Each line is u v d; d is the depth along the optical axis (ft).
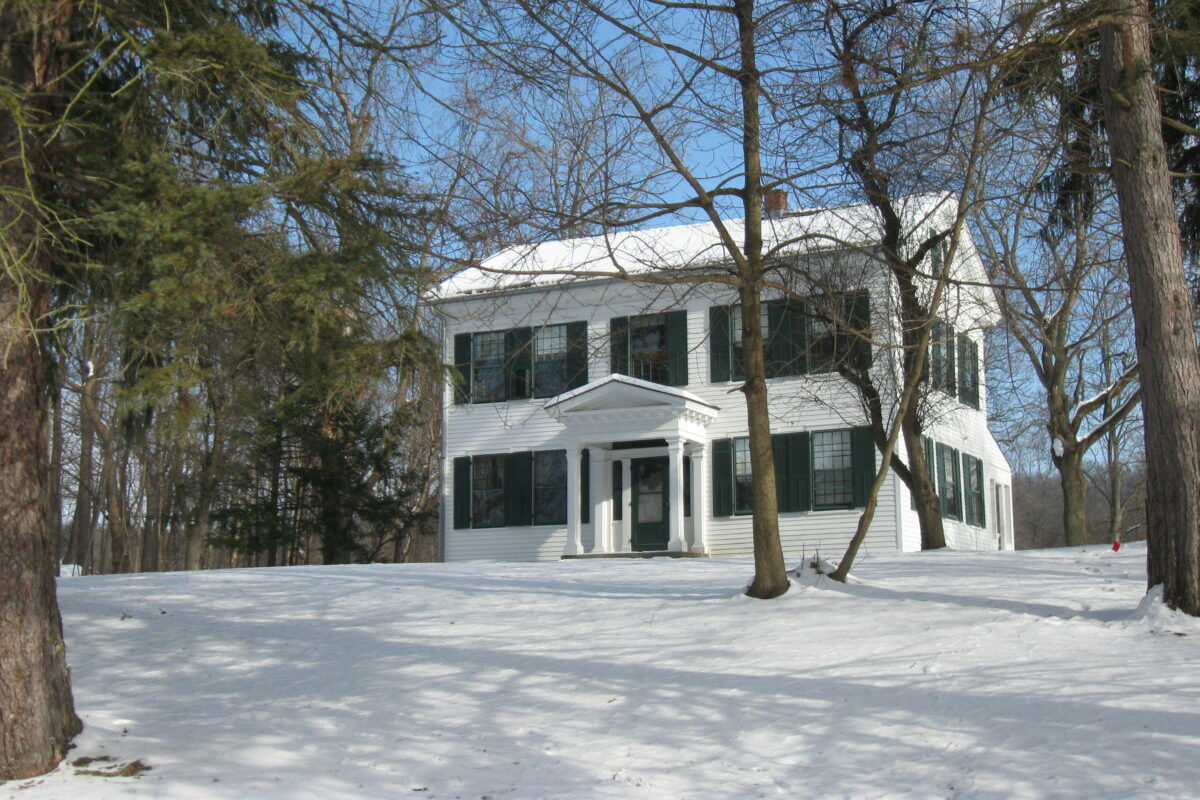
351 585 55.26
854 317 51.88
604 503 96.84
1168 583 34.63
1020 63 36.65
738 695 30.68
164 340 32.27
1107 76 36.70
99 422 104.58
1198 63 46.50
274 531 104.22
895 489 87.45
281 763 28.58
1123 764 23.06
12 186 28.40
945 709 27.76
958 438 98.94
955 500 96.78
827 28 39.01
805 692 30.37
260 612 47.96
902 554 65.26
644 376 96.94
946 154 42.88
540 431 100.22
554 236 37.93
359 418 106.73
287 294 28.43
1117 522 125.18
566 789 25.38
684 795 24.39
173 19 30.55
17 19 28.53
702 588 48.24
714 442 94.27
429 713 31.99
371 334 32.53
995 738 25.45
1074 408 105.81
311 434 103.50
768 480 42.96
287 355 33.14
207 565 138.21
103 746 30.12
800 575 44.21
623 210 39.17
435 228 34.55
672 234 88.02
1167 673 28.76
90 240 31.58
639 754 27.22
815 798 23.38
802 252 57.93
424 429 121.39
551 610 45.11
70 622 45.78
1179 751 23.35
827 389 87.04
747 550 91.97
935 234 63.31
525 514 99.96
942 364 79.92
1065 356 85.81
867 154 41.01
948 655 32.48
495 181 36.17
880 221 60.49
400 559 133.39
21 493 28.96
